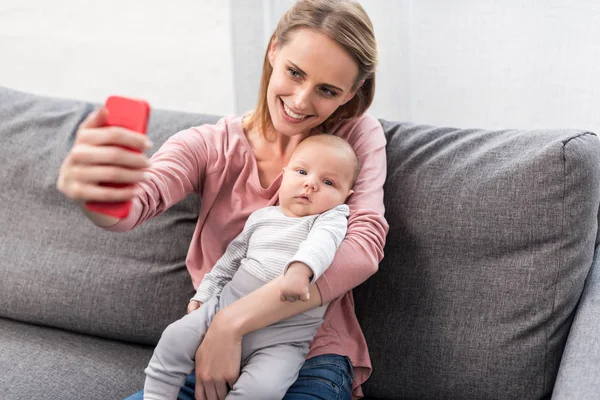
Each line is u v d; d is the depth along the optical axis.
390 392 1.37
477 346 1.32
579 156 1.30
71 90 2.17
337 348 1.29
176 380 1.19
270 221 1.28
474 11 1.79
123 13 2.07
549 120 1.80
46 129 1.60
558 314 1.30
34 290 1.51
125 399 1.23
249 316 1.18
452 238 1.35
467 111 1.85
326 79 1.23
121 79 2.12
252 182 1.36
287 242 1.25
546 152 1.32
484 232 1.33
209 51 2.04
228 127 1.41
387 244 1.39
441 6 1.80
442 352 1.33
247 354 1.20
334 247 1.20
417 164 1.41
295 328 1.22
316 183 1.27
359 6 1.28
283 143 1.38
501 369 1.30
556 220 1.30
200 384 1.18
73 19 2.11
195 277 1.40
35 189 1.55
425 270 1.36
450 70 1.83
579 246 1.31
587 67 1.75
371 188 1.33
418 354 1.35
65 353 1.44
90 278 1.49
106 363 1.42
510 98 1.81
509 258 1.33
